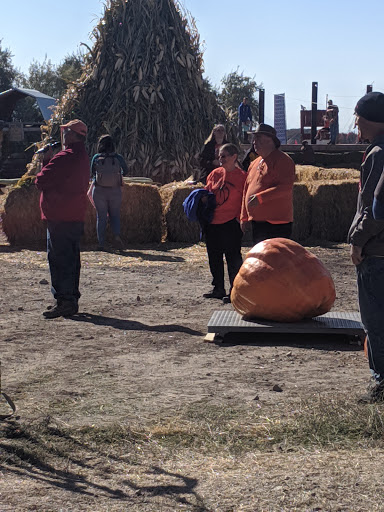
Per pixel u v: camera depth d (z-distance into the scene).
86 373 5.70
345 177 18.84
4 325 7.52
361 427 4.29
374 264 4.75
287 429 4.31
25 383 5.41
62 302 8.02
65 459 3.90
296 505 3.21
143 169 19.73
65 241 7.93
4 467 3.77
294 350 6.52
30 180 14.05
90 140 20.11
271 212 7.72
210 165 12.67
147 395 5.10
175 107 20.17
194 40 20.95
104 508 3.27
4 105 43.56
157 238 14.74
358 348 6.62
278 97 36.50
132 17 20.47
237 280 7.12
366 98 4.67
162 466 3.80
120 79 20.16
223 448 4.05
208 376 5.63
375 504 3.18
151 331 7.35
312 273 6.88
